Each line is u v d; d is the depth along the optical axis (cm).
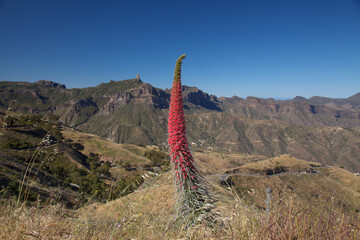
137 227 309
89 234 306
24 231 293
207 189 391
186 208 372
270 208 324
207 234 300
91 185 2166
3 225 297
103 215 334
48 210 343
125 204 333
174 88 422
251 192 363
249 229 307
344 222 294
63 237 299
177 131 413
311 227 301
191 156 416
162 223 321
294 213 310
